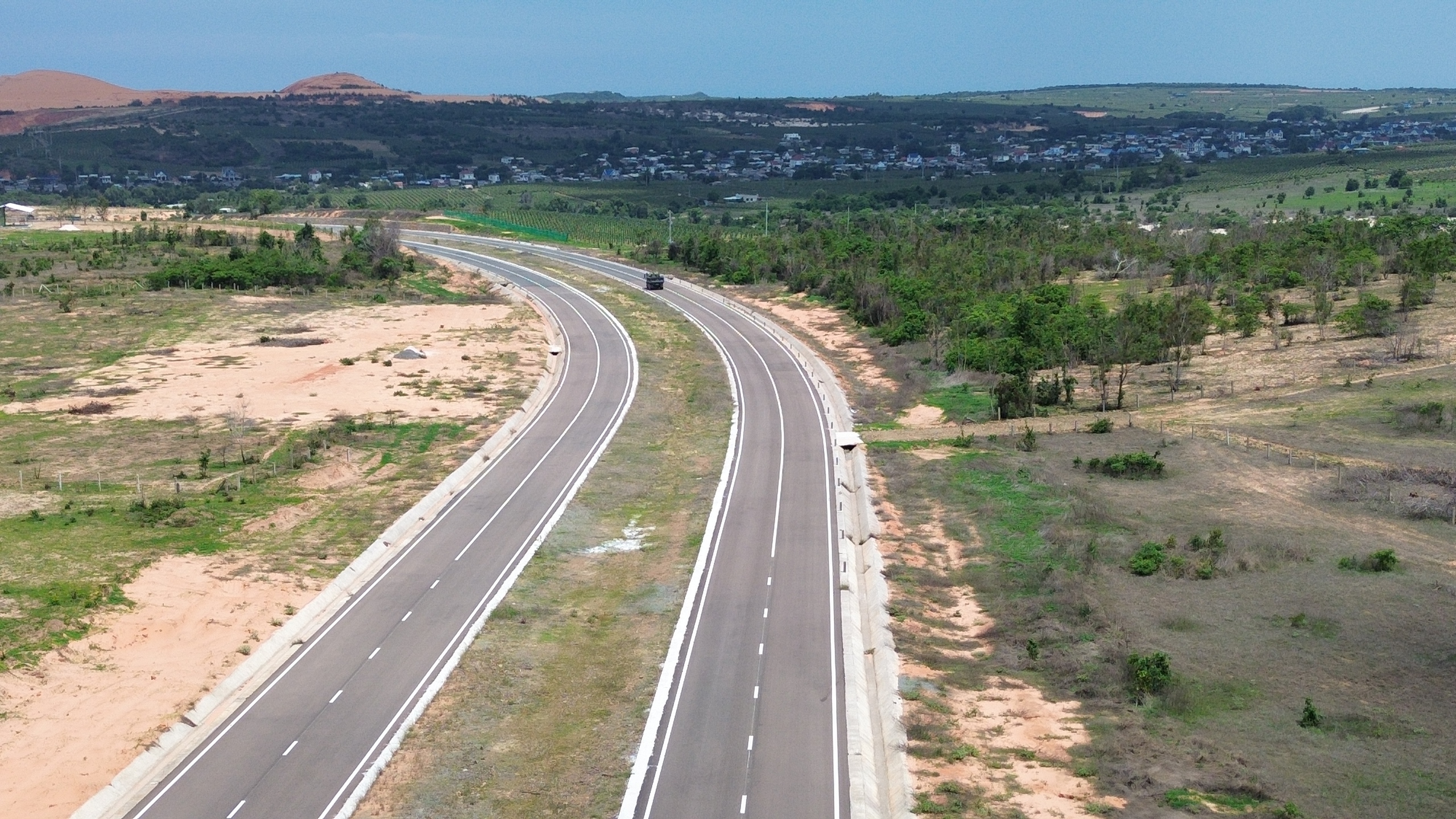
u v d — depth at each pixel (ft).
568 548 250.37
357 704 181.98
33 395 351.05
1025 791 152.76
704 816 151.23
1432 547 222.28
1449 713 164.45
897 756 163.22
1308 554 220.84
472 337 451.53
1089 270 549.95
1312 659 182.19
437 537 252.83
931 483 279.08
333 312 488.85
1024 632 201.05
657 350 444.14
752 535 253.03
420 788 159.53
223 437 314.55
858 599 222.48
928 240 610.65
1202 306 395.96
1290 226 587.68
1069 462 286.25
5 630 192.85
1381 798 145.07
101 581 214.28
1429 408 292.61
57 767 162.71
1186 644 190.29
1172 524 241.96
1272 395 328.70
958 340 399.65
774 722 174.91
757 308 523.70
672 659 195.00
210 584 219.82
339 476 286.25
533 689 188.75
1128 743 161.99
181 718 175.42
